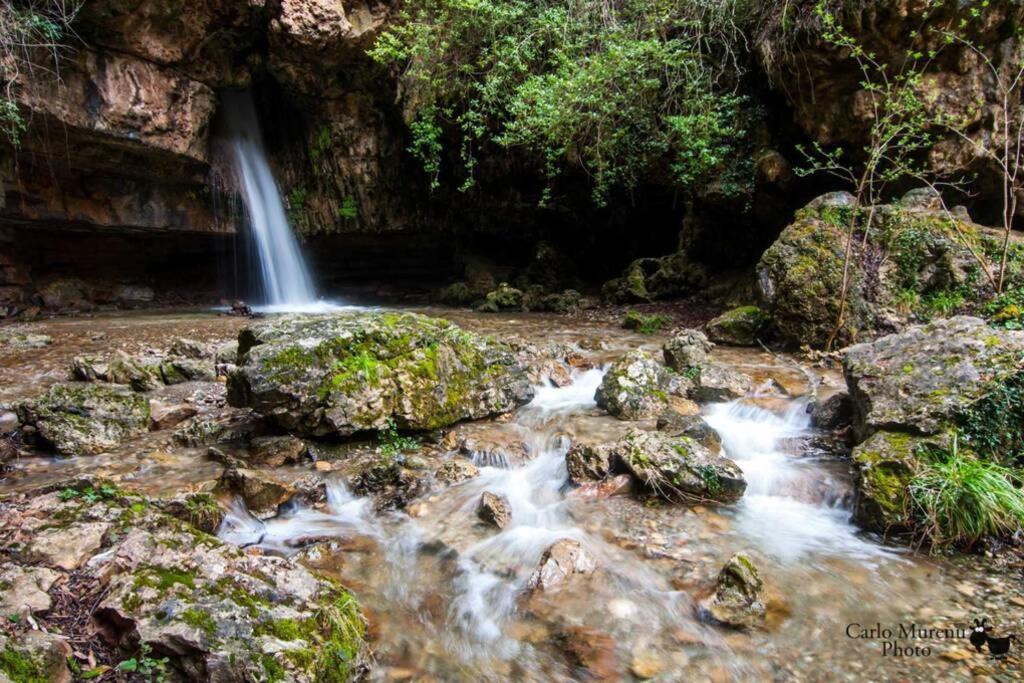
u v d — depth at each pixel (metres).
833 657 2.91
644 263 13.55
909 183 8.82
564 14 11.09
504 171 14.40
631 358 6.66
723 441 5.52
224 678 2.32
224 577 2.74
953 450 4.05
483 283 15.34
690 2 10.27
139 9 10.74
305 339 5.28
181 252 15.54
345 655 2.65
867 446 4.36
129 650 2.39
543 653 2.98
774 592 3.42
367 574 3.61
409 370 5.51
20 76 10.01
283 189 15.50
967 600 3.33
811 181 9.88
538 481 4.86
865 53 7.86
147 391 6.72
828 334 8.05
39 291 13.30
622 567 3.67
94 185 12.46
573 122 10.86
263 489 4.16
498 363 6.37
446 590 3.48
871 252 8.02
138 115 11.44
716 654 2.95
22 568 2.69
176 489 4.31
